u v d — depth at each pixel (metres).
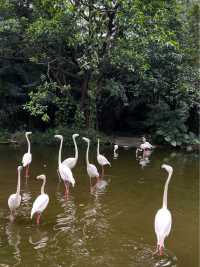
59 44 21.12
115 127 25.81
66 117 22.59
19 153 18.55
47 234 9.39
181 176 15.20
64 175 12.32
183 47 22.73
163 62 21.58
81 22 19.88
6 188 12.91
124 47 19.67
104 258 8.27
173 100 23.61
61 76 23.08
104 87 21.47
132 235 9.52
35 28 19.45
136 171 15.77
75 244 8.91
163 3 20.78
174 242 9.27
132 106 24.55
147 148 19.25
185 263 8.20
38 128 24.23
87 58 19.73
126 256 8.41
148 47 20.33
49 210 11.05
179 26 22.45
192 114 23.97
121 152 19.80
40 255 8.32
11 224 9.94
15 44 22.06
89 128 21.91
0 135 22.03
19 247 8.66
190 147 21.36
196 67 23.27
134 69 19.83
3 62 23.67
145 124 23.53
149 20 19.72
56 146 20.81
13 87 23.92
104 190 13.07
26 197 12.07
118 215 10.82
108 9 19.91
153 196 12.61
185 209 11.55
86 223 10.16
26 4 22.08
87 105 22.36
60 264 7.96
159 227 8.41
